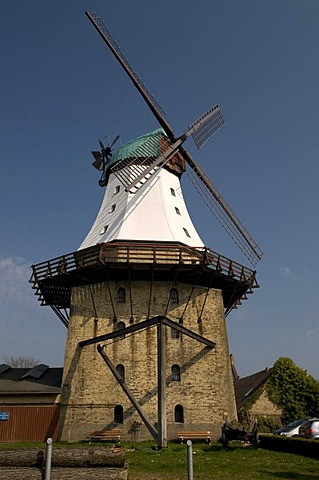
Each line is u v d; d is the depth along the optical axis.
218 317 25.75
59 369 28.95
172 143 32.00
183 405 23.44
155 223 27.77
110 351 24.34
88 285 26.06
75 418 23.22
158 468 12.87
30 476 7.39
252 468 12.96
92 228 30.00
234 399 24.84
